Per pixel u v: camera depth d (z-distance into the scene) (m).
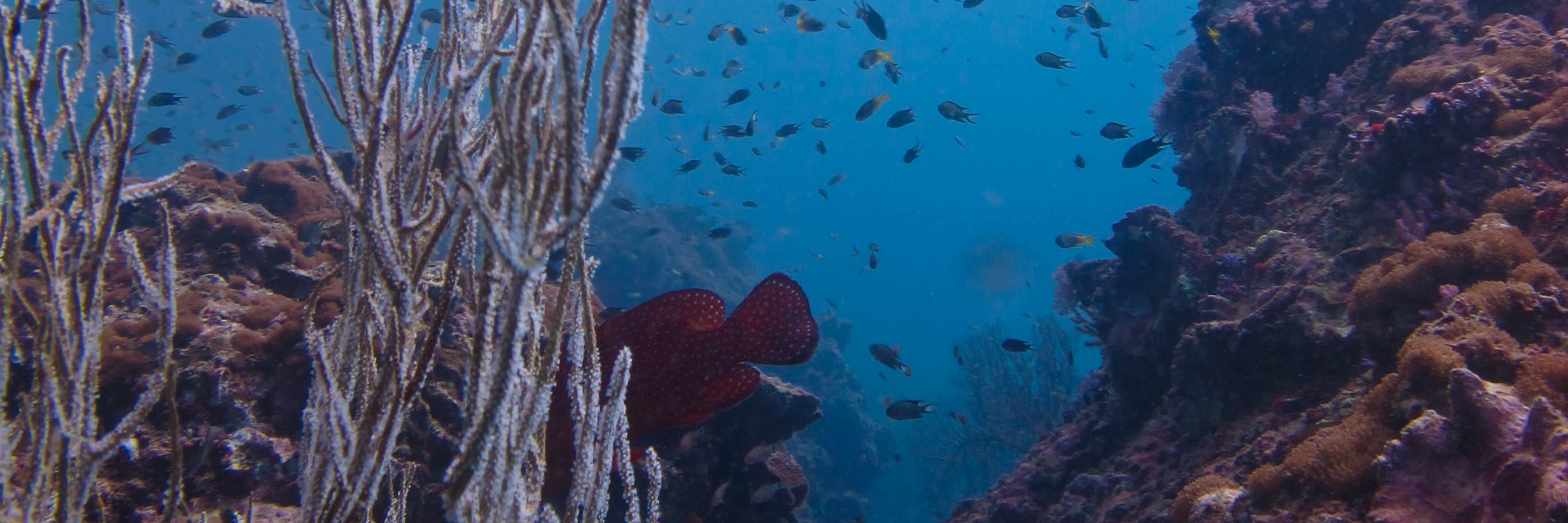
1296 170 6.94
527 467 1.81
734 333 2.70
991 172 89.06
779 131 11.49
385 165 1.69
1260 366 5.02
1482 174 4.70
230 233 4.77
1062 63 9.09
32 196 1.67
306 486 1.71
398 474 3.77
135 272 1.77
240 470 3.41
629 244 19.58
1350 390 4.20
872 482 18.05
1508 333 3.33
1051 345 15.45
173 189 5.15
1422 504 2.71
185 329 3.80
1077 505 5.77
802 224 82.88
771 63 83.06
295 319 4.09
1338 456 3.27
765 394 5.47
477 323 1.30
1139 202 85.19
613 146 1.09
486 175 1.66
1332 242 5.49
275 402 3.78
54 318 1.66
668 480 5.07
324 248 5.22
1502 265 3.79
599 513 1.79
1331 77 7.22
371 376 1.85
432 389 4.13
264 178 5.66
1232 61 8.69
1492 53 5.72
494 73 1.48
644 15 1.08
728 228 11.60
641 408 2.68
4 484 1.59
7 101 1.56
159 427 3.38
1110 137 8.44
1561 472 2.23
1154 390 6.63
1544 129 4.57
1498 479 2.43
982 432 15.23
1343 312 4.73
